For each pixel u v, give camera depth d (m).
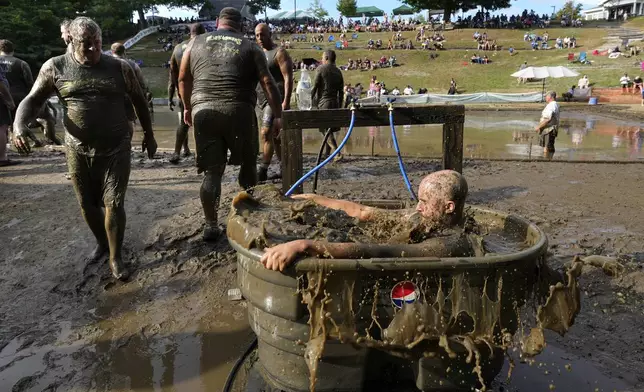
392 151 12.09
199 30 8.52
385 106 5.06
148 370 3.35
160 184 8.07
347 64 48.88
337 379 2.75
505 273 2.61
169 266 4.97
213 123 5.04
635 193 7.46
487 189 7.76
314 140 14.27
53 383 3.22
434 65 47.06
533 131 16.66
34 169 9.56
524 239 3.32
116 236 4.67
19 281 4.70
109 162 4.56
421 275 2.56
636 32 56.22
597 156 11.30
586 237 5.62
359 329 2.62
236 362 3.39
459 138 5.23
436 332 2.59
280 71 7.72
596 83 34.28
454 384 2.75
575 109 25.61
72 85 4.36
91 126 4.42
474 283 2.58
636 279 4.55
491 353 2.62
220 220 6.15
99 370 3.36
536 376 3.21
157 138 14.62
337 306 2.57
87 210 4.86
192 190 7.64
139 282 4.68
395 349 2.67
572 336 3.69
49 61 4.41
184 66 5.26
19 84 10.28
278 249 2.55
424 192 2.99
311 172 4.07
